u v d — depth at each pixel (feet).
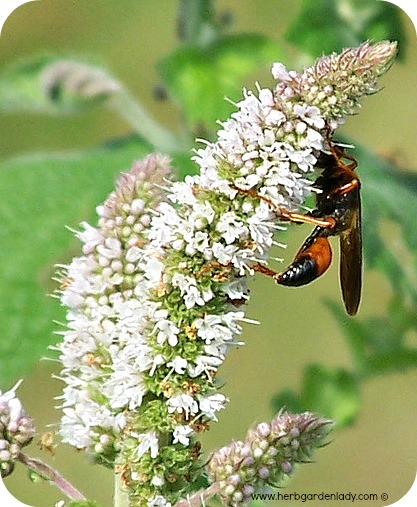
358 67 0.87
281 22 1.08
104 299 0.90
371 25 1.08
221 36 1.04
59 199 0.97
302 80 0.87
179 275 0.87
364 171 1.08
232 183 0.87
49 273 0.98
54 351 0.97
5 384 0.97
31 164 0.98
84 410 0.90
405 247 1.09
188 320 0.88
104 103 1.05
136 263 0.91
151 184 0.91
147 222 0.91
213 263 0.87
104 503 1.10
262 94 0.87
